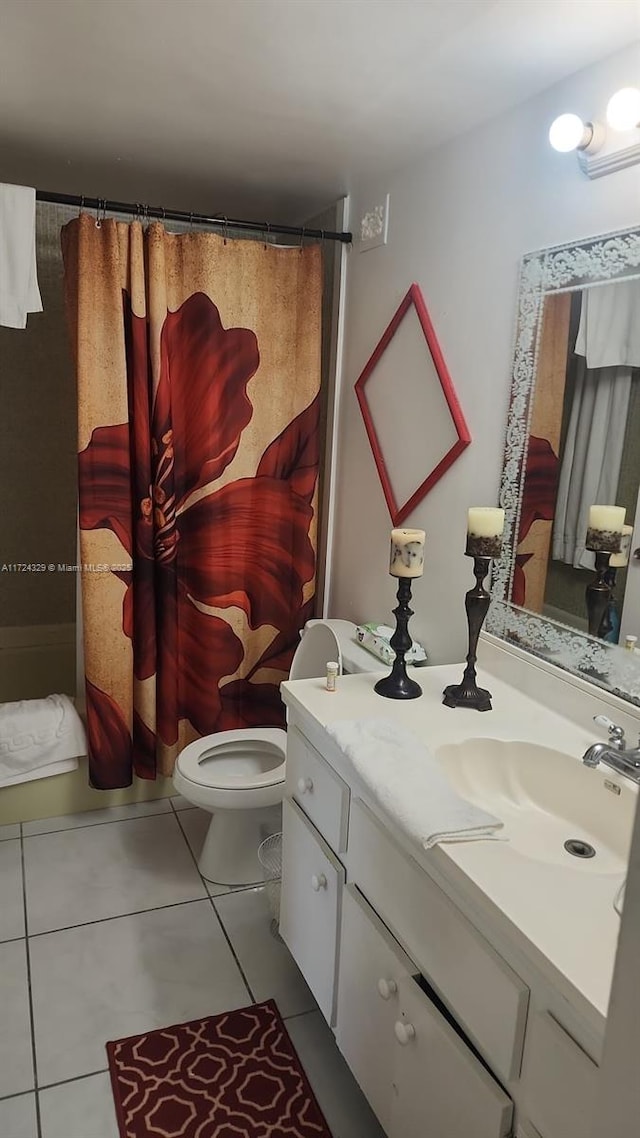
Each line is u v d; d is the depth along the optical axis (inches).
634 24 55.4
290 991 74.5
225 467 101.4
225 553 103.9
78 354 91.2
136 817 104.0
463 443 78.2
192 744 92.4
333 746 59.6
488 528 64.6
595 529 61.3
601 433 60.4
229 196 106.6
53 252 122.8
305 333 101.6
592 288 60.7
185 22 60.1
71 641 140.5
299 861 68.0
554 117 64.7
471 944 42.8
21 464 131.9
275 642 110.5
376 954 53.7
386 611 97.1
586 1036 34.7
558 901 40.5
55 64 67.9
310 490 105.7
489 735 60.9
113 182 102.3
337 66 66.0
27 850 95.1
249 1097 63.2
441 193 81.0
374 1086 55.5
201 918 84.0
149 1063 65.7
